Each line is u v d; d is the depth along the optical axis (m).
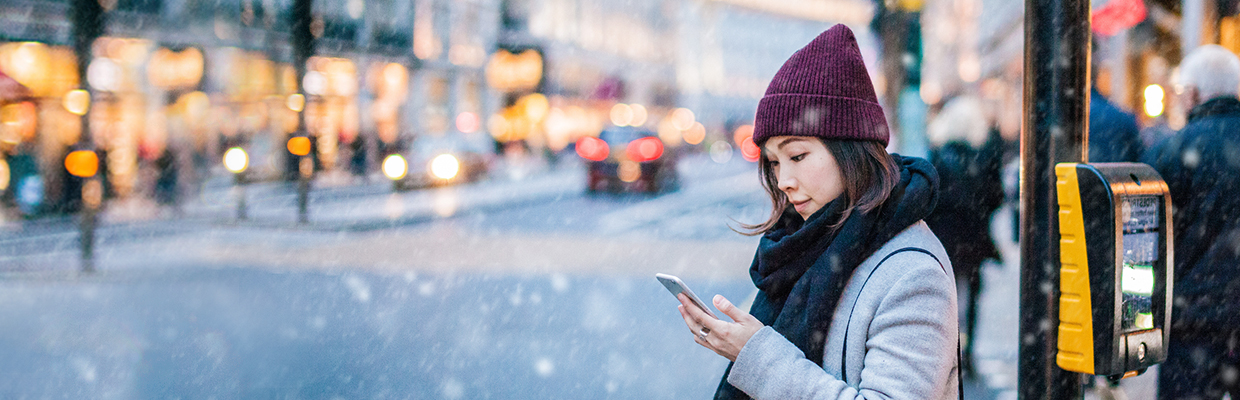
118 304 7.68
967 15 38.72
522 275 9.32
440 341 6.27
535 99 44.19
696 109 75.19
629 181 22.33
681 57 72.12
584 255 10.95
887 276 1.68
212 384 5.21
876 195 1.71
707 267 9.83
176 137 20.02
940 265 1.69
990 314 6.70
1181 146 2.94
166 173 19.16
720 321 1.80
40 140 15.61
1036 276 1.74
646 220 15.62
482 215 16.86
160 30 21.64
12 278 9.16
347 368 5.56
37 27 17.78
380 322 6.89
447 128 39.69
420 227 14.64
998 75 28.30
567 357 5.82
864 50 14.91
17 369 5.56
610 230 13.98
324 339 6.34
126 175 18.64
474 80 42.09
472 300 7.84
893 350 1.61
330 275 9.34
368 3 33.50
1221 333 2.84
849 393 1.60
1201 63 2.99
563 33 50.62
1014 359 5.41
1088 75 1.70
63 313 7.31
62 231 13.80
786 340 1.71
